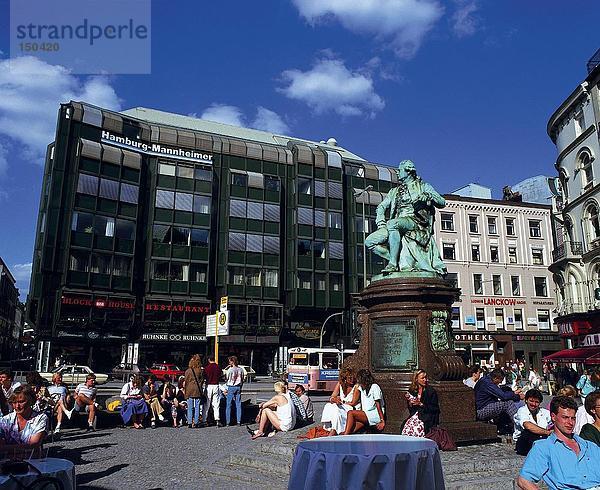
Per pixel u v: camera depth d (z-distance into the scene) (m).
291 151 51.34
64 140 41.16
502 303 49.72
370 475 3.43
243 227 47.47
